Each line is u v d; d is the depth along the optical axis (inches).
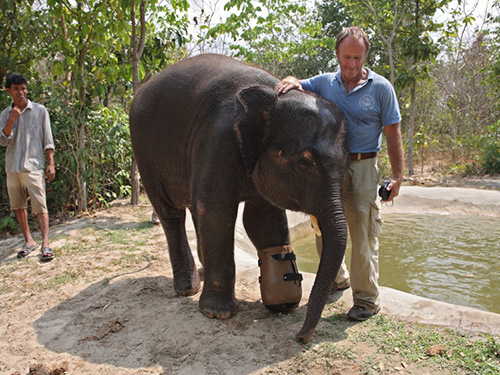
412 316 141.0
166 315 150.9
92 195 328.8
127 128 349.7
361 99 135.8
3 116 222.1
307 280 173.3
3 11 294.7
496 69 552.4
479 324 132.0
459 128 729.6
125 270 199.8
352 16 590.6
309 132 121.0
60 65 293.6
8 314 164.2
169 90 160.4
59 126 308.5
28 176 219.5
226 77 143.9
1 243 253.0
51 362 129.2
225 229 138.0
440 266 219.1
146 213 304.5
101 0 294.4
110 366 125.4
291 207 133.0
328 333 131.1
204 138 139.3
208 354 125.1
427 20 532.1
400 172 140.0
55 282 190.2
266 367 117.0
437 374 109.2
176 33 362.3
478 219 320.2
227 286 144.6
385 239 269.7
